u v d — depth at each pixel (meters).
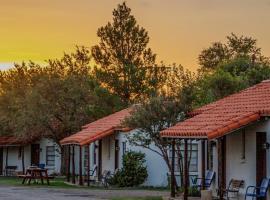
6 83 77.19
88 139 50.16
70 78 67.75
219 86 61.00
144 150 48.25
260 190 30.06
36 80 75.44
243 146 32.69
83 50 79.44
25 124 66.25
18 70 77.06
